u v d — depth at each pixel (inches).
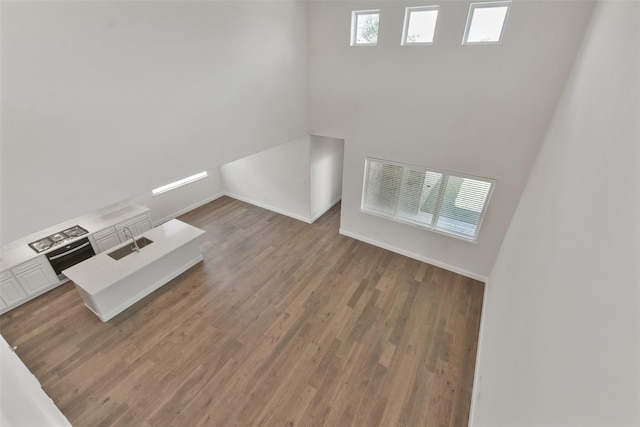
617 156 48.7
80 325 159.2
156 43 107.0
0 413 35.2
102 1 89.4
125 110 103.6
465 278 194.9
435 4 144.9
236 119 151.4
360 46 174.2
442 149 173.6
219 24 128.8
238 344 148.7
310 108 211.8
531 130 144.4
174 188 272.8
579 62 113.0
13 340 150.8
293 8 169.5
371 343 149.2
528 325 75.4
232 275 198.8
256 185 289.6
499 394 84.3
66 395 125.0
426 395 125.3
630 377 28.3
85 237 195.5
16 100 78.8
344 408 120.9
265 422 116.3
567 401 41.9
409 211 205.9
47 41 81.0
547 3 121.9
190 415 118.4
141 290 177.2
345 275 198.4
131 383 129.9
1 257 170.9
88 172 98.5
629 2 66.6
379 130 191.2
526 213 126.5
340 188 307.0
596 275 43.9
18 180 83.2
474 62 146.3
